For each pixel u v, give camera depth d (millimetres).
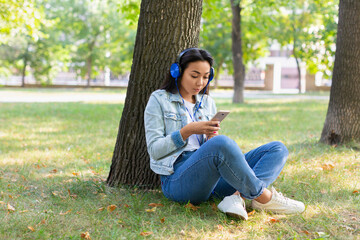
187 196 2840
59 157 5359
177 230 2643
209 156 2566
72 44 33844
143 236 2553
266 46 24422
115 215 2934
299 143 6301
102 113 12211
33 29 8531
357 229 2660
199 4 3570
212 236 2545
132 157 3582
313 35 13859
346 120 5828
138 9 8656
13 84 38219
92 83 43250
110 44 34406
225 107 14875
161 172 2877
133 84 3533
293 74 47781
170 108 2924
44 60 33500
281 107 14828
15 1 7961
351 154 5246
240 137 7086
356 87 5734
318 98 22016
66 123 9547
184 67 2799
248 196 2680
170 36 3467
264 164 2814
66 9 32250
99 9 32500
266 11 15047
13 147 6191
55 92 27812
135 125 3545
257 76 44125
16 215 2869
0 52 31484
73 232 2605
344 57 5766
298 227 2699
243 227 2678
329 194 3447
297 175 4121
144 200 3229
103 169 4598
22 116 11117
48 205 3162
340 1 5801
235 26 16781
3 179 3988
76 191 3518
